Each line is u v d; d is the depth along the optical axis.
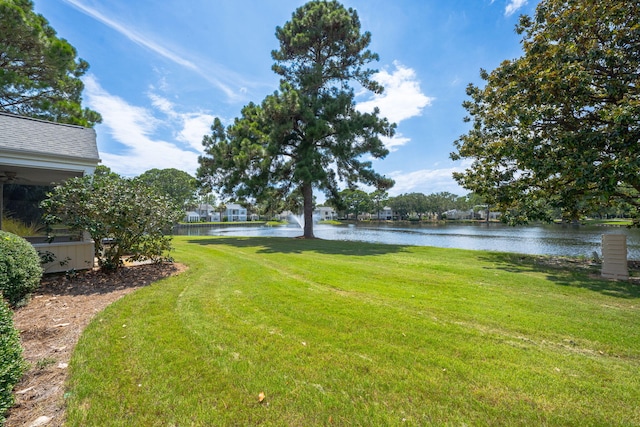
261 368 2.44
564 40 6.90
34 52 11.11
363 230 35.34
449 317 3.70
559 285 5.52
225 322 3.42
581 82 6.03
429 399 2.08
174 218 6.83
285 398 2.07
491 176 9.37
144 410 1.93
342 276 6.07
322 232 30.81
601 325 3.48
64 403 1.99
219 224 61.69
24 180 9.62
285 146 16.31
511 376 2.37
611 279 6.09
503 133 8.53
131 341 2.88
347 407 1.99
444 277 6.11
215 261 7.82
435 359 2.62
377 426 1.82
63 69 11.97
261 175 14.96
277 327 3.30
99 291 4.79
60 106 11.88
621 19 6.29
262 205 19.64
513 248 15.32
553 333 3.24
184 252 9.63
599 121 6.76
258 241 14.69
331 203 18.52
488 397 2.10
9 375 1.94
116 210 5.53
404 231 32.69
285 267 7.02
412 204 67.12
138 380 2.24
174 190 54.56
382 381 2.28
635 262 9.04
